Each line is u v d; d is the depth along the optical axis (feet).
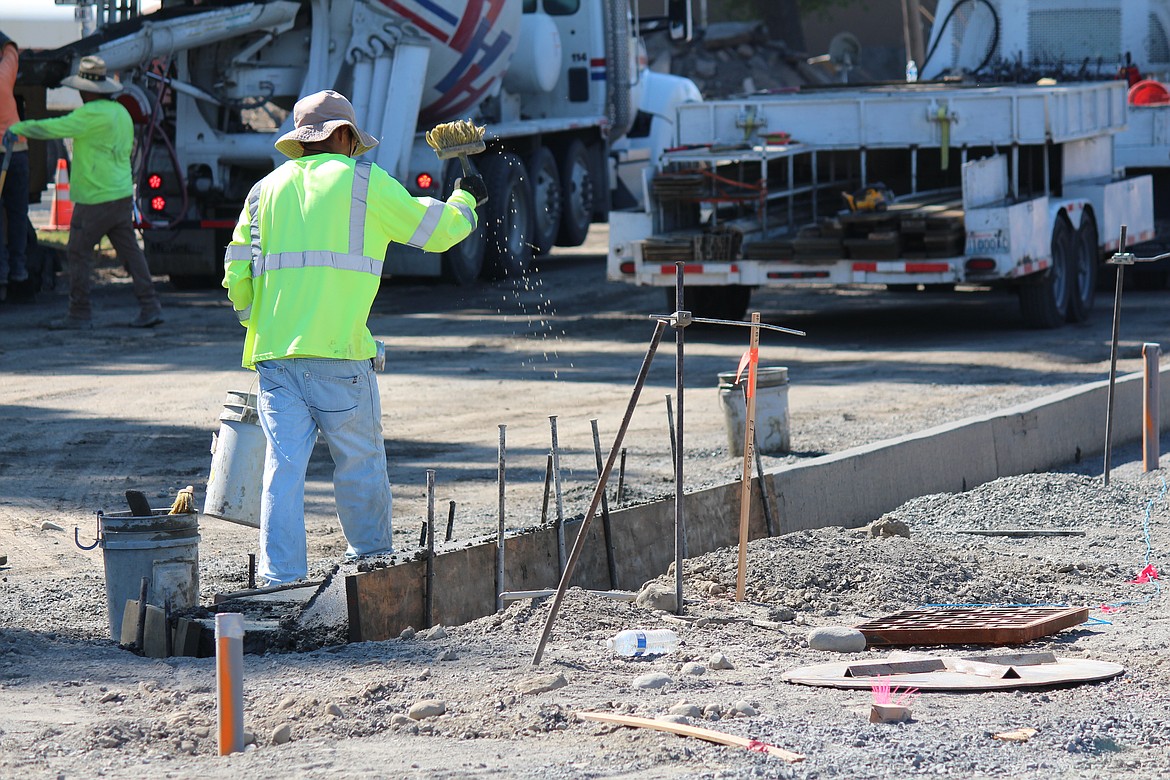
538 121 197.98
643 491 80.69
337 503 60.70
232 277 59.62
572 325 154.51
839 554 64.34
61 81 158.40
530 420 104.32
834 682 45.85
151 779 36.60
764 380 91.35
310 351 57.93
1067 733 40.42
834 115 145.38
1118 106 163.73
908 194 158.20
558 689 45.19
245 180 176.96
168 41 161.17
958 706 43.50
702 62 420.77
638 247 144.56
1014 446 90.94
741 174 146.92
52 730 41.39
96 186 143.74
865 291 184.96
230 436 63.62
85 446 94.12
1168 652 50.37
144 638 52.06
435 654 50.14
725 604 58.34
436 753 38.73
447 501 79.71
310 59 168.76
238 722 38.81
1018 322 153.69
